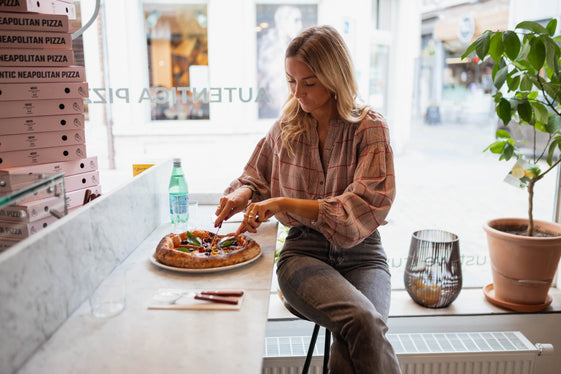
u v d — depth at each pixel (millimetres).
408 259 2160
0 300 810
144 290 1200
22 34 1381
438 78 3586
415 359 1888
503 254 2047
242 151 2352
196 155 2334
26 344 888
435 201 3414
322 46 1429
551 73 1886
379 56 3350
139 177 1586
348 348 1276
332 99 1557
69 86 1482
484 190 3398
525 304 2080
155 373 841
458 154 3883
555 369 2188
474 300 2217
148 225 1688
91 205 1193
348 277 1523
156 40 2229
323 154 1576
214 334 979
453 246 2059
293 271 1449
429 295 2088
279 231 2344
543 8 2289
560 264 2324
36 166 1427
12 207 1108
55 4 1496
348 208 1408
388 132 1512
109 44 2188
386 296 1456
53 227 1005
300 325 2105
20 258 871
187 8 2217
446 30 3082
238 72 2291
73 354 905
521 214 3092
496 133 2076
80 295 1121
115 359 888
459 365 1907
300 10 2285
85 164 1563
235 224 1803
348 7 2400
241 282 1253
